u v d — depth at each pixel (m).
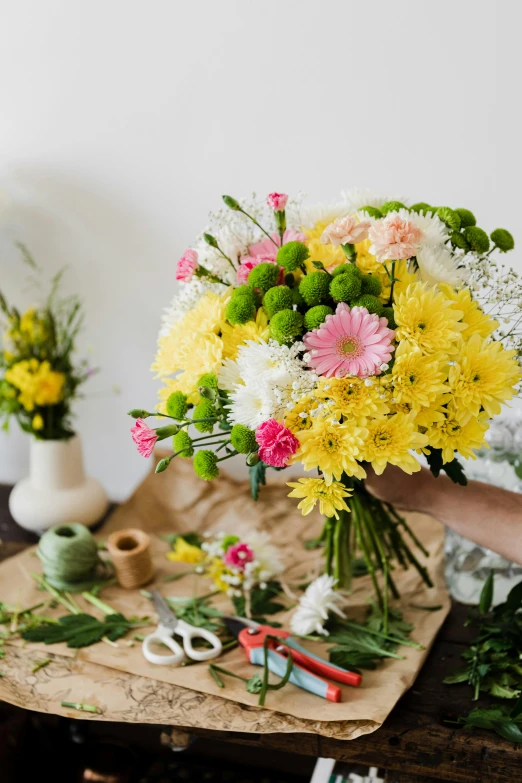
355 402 0.73
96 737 1.26
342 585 1.08
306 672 0.90
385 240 0.73
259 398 0.75
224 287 0.90
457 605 1.11
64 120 1.39
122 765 1.19
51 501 1.31
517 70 1.14
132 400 1.49
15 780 1.13
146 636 1.02
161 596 1.11
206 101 1.30
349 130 1.24
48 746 1.20
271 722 0.85
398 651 0.98
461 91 1.17
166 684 0.92
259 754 1.23
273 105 1.27
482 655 0.96
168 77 1.31
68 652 0.98
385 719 0.87
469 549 1.10
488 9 1.13
